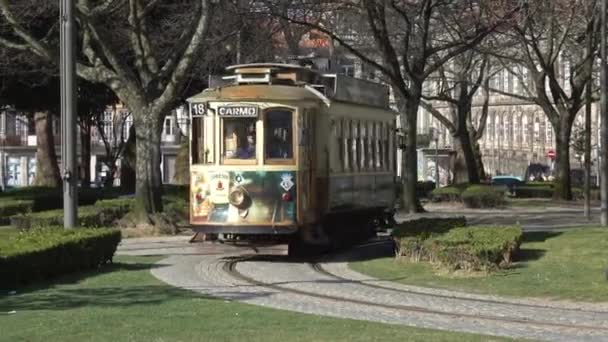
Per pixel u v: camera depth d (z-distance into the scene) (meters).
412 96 36.78
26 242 17.69
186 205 34.50
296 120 21.25
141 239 27.80
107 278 17.69
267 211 21.06
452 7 37.78
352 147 24.61
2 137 93.25
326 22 38.72
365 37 41.97
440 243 19.45
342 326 12.41
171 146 89.69
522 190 59.25
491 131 100.50
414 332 12.05
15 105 45.97
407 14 37.00
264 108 21.17
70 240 18.23
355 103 24.88
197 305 14.27
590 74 36.91
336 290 16.92
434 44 51.84
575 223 34.34
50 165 53.72
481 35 34.59
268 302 15.07
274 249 24.91
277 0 32.94
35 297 15.04
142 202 29.50
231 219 21.14
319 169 22.22
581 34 46.59
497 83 93.25
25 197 39.72
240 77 22.50
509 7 34.56
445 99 55.69
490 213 42.59
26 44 31.73
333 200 22.95
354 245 26.52
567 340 11.98
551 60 50.25
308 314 13.67
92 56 30.17
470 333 12.23
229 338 11.35
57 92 44.84
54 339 11.16
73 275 18.14
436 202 50.75
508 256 19.48
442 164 73.12
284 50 38.81
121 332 11.66
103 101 48.00
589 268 19.00
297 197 21.16
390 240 26.45
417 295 16.38
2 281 16.06
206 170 21.34
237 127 21.33
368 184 26.02
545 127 91.44
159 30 35.94
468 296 16.27
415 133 37.50
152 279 17.77
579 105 52.44
